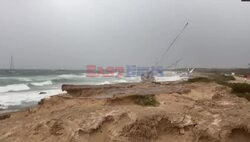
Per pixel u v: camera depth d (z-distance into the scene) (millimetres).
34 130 7262
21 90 27031
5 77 43281
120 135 6902
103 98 9805
